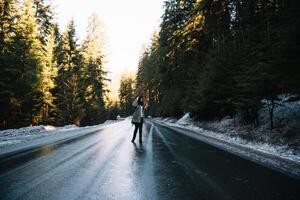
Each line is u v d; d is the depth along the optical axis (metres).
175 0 38.41
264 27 17.66
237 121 21.88
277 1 16.09
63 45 44.75
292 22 12.88
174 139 17.14
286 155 10.91
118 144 13.76
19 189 5.89
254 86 15.15
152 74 73.56
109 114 77.88
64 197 5.41
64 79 40.31
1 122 31.30
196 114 32.56
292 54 12.88
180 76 35.47
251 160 9.90
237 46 22.33
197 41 30.80
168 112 55.12
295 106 17.16
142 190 5.96
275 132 14.86
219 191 6.04
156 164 8.80
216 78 23.20
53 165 8.39
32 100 34.28
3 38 29.12
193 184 6.56
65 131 23.19
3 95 29.20
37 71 32.38
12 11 30.22
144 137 18.02
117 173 7.46
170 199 5.42
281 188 6.34
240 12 20.22
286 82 12.91
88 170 7.76
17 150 11.42
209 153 11.48
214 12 23.38
